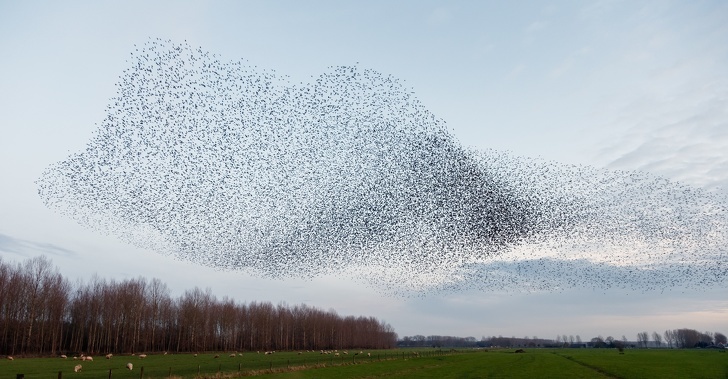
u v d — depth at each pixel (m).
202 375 48.03
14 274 90.44
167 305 122.69
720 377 52.28
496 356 102.62
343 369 62.00
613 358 89.94
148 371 53.88
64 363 66.12
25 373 50.41
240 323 144.88
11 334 90.06
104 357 83.88
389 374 57.72
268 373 52.56
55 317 94.12
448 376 55.78
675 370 61.06
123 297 107.38
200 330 127.62
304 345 157.00
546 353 120.06
